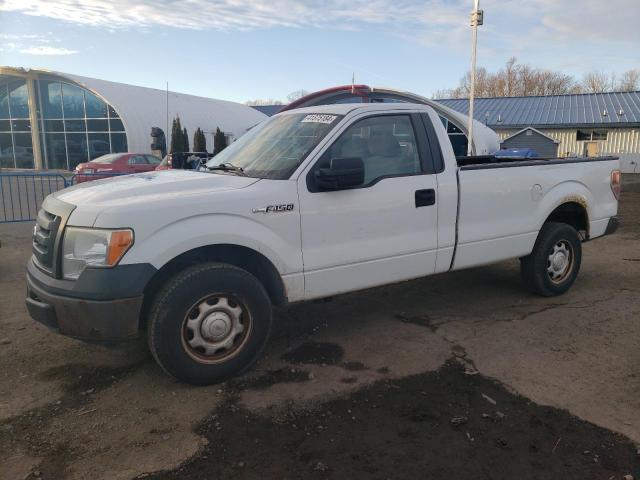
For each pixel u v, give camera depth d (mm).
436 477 2900
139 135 37219
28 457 3082
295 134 4590
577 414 3525
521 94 74375
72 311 3586
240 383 3980
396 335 4930
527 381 3990
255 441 3234
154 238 3619
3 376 4109
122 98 37719
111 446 3189
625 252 8477
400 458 3061
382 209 4539
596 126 33969
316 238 4262
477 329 5062
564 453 3105
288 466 2998
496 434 3299
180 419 3482
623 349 4566
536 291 5934
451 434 3301
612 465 2994
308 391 3850
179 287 3699
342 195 4336
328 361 4367
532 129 32656
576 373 4117
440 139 4953
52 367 4270
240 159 4668
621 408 3600
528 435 3289
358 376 4090
